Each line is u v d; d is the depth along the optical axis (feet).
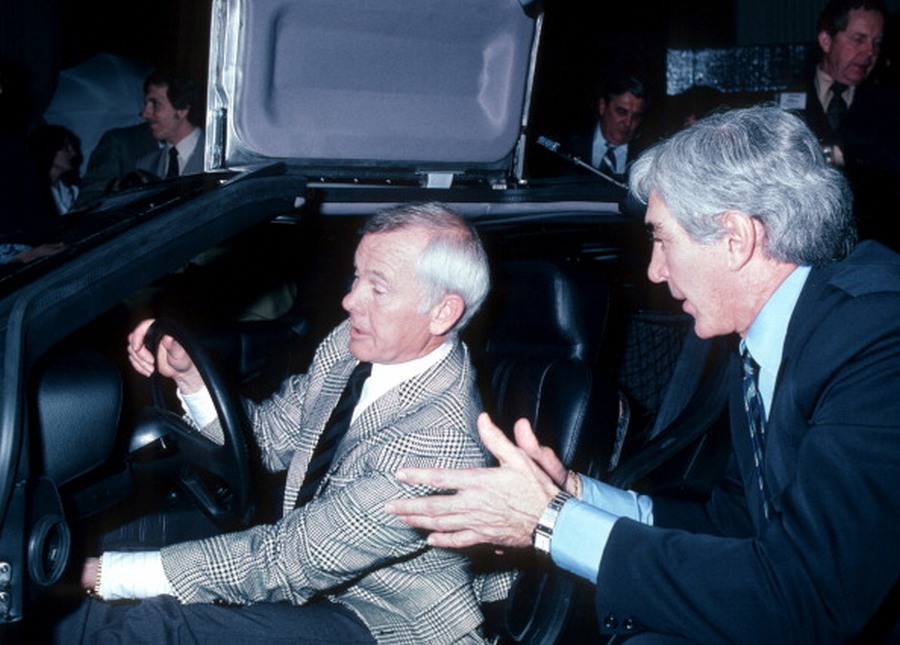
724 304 5.49
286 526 6.35
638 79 17.53
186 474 6.77
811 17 26.61
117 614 6.40
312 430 7.09
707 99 17.69
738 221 5.23
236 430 6.41
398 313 6.46
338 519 6.18
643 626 5.51
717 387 7.54
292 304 9.90
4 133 12.00
